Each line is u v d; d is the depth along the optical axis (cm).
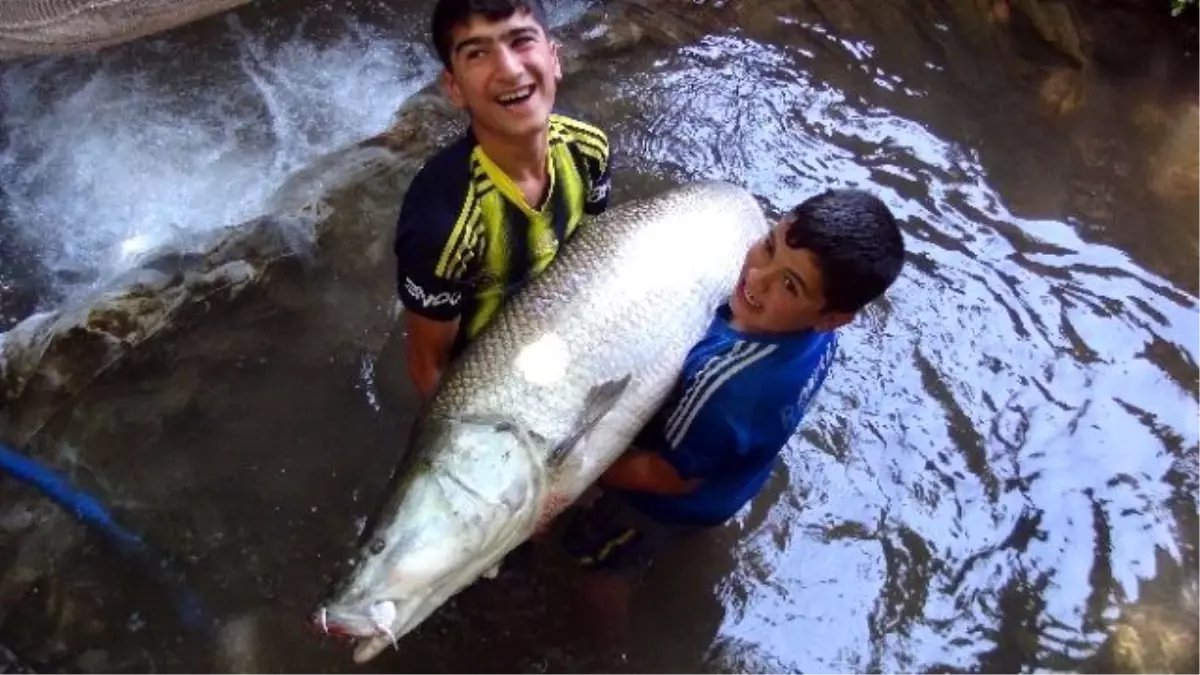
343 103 442
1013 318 359
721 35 449
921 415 333
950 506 314
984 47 452
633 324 261
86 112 430
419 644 283
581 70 427
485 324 268
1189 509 314
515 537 240
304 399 327
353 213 365
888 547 306
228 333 336
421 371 282
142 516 300
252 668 276
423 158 385
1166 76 444
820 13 458
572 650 286
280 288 346
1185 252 381
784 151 411
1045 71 444
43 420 311
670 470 255
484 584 291
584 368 252
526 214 263
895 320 355
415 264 255
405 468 237
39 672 270
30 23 422
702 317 272
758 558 304
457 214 252
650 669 284
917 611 295
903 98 433
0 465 296
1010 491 318
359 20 474
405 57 462
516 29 236
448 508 228
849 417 331
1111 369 347
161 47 455
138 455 311
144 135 422
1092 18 462
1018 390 340
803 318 230
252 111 435
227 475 310
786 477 318
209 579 290
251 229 351
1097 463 324
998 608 295
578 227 279
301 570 295
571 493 253
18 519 294
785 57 444
